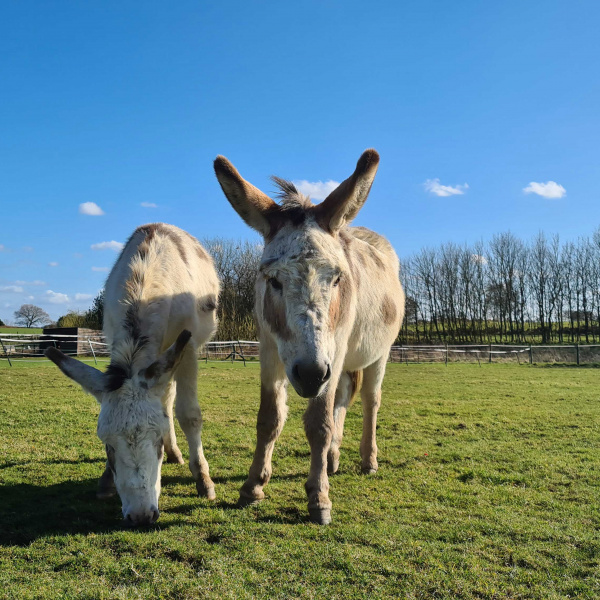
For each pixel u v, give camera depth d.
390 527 3.45
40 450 5.66
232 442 6.39
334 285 3.18
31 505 3.90
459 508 3.98
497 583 2.66
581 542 3.24
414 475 5.00
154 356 3.64
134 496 3.10
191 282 4.67
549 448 6.38
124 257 4.53
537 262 49.28
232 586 2.54
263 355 3.83
